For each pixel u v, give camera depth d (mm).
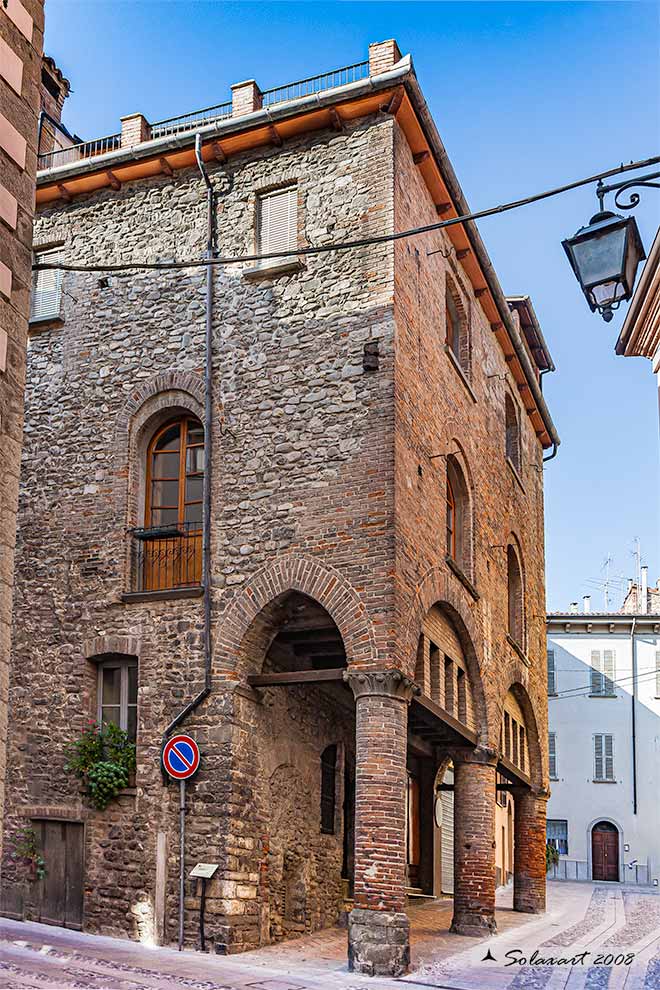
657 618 47438
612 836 46844
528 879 26156
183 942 15570
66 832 17125
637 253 9742
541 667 28297
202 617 16906
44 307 19938
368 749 15375
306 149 18375
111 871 16438
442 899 27484
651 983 15211
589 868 46469
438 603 18891
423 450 18062
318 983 13523
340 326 17297
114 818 16672
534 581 28312
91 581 17953
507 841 39562
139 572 18000
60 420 19000
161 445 18609
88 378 19000
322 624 17562
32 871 17156
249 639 16703
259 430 17406
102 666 17844
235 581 16906
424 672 17750
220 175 18922
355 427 16766
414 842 27859
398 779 15359
